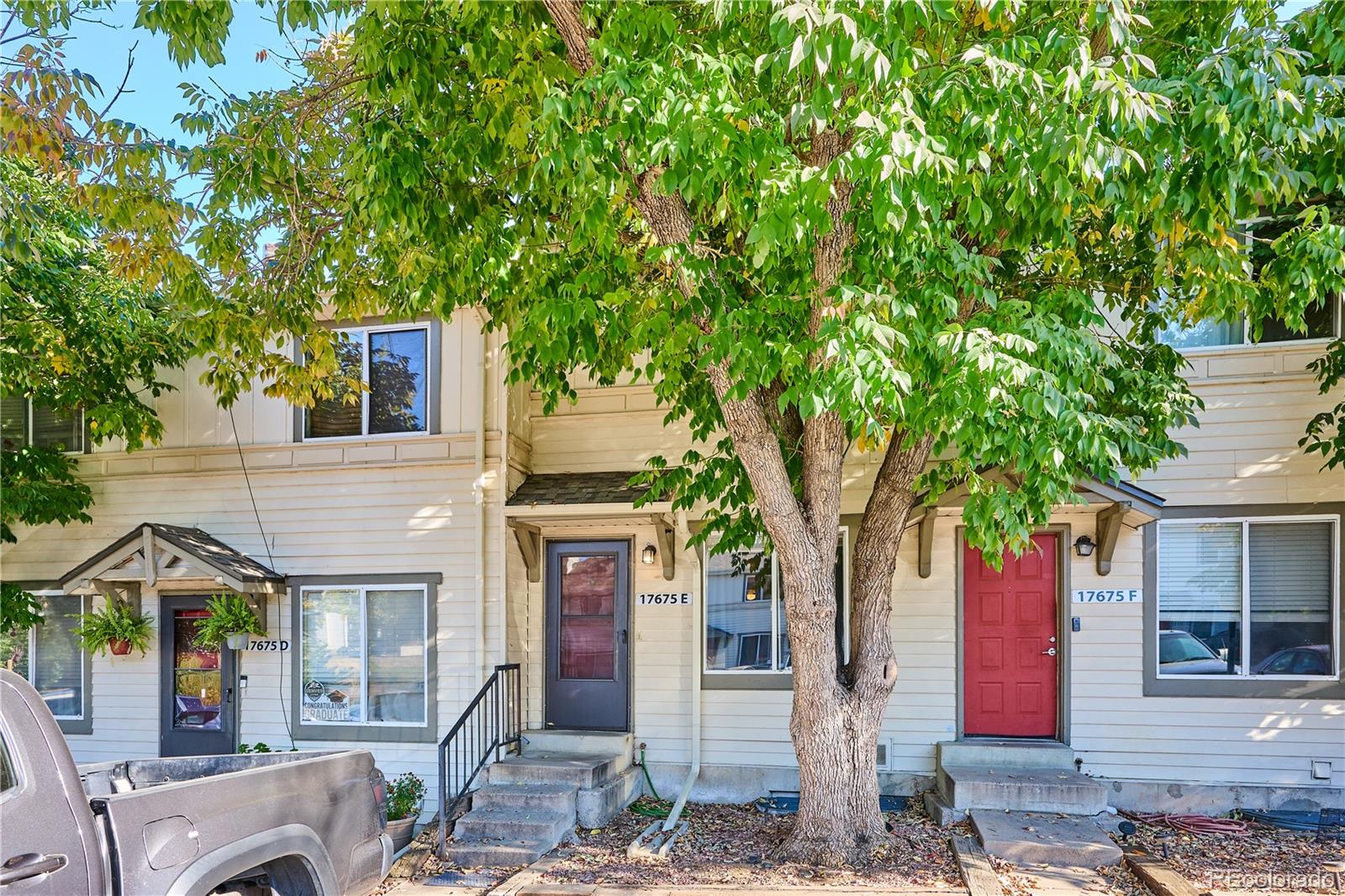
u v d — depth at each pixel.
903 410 4.50
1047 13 5.26
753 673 8.88
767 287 5.89
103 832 3.00
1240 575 8.12
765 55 4.44
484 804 7.65
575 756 8.64
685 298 5.80
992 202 5.50
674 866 6.43
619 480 9.27
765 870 6.15
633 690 9.11
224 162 6.72
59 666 10.13
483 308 9.15
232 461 9.84
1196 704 8.02
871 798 6.39
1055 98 4.57
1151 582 8.18
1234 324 8.20
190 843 3.30
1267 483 8.05
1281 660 7.98
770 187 4.63
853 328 4.49
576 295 5.66
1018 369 4.41
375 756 9.23
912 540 8.69
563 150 4.92
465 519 9.29
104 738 9.84
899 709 8.54
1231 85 4.75
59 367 8.34
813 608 6.24
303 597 9.63
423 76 5.82
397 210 5.80
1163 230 5.36
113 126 6.34
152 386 9.51
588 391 9.80
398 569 9.41
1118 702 8.17
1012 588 8.55
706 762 8.83
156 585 9.81
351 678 9.45
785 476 6.15
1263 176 4.81
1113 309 8.23
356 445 9.57
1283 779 7.80
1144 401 6.49
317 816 4.09
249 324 7.44
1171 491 8.24
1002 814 7.07
